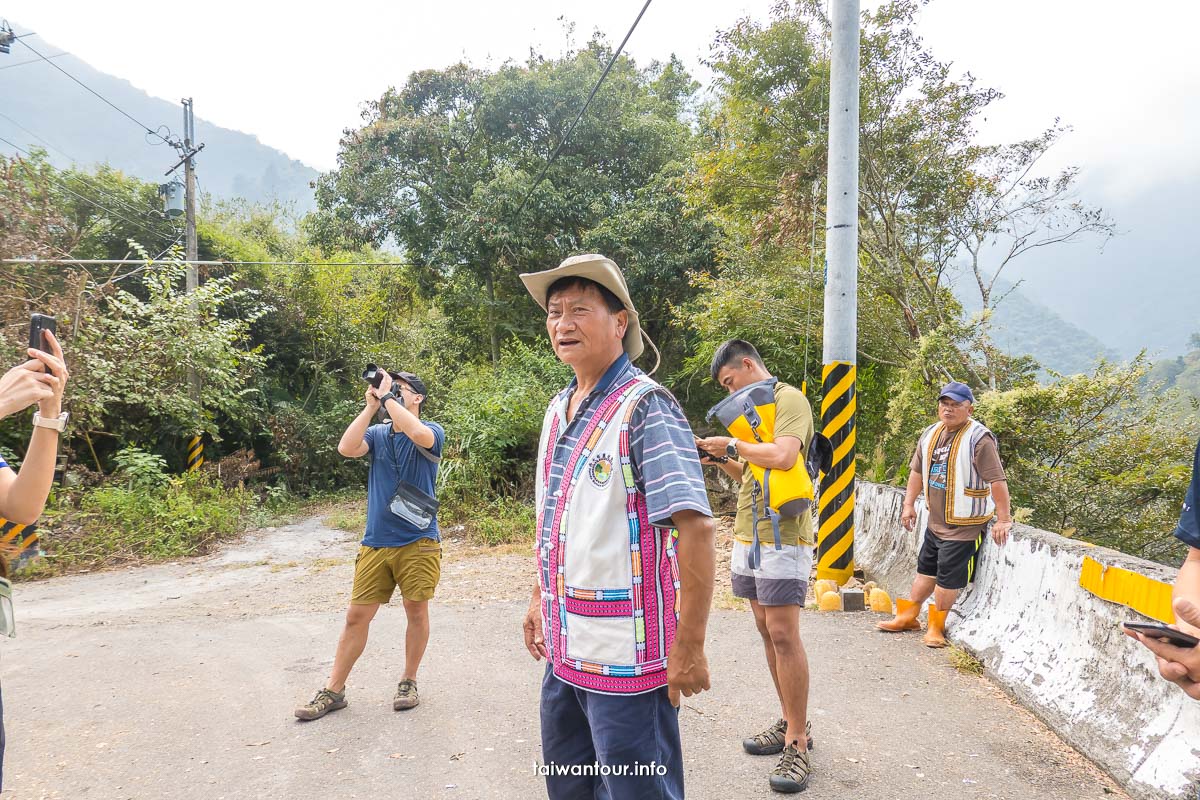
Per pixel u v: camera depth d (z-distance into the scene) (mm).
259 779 3164
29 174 11797
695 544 1717
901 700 3908
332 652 4996
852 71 6273
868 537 7273
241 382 14156
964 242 10102
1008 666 4074
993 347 8602
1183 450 6789
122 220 16625
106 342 11742
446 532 10219
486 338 20047
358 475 17172
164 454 14031
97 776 3211
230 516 11648
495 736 3561
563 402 2096
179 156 14773
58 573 8852
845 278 6340
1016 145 9617
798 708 3047
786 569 3029
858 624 5379
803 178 9547
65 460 10898
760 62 9500
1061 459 7117
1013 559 4453
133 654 5082
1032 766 3164
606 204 17672
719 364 3391
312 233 18891
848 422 6344
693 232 16016
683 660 1747
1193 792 2625
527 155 17547
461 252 17516
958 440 4770
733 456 3074
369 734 3600
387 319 20484
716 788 3002
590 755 2066
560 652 1906
